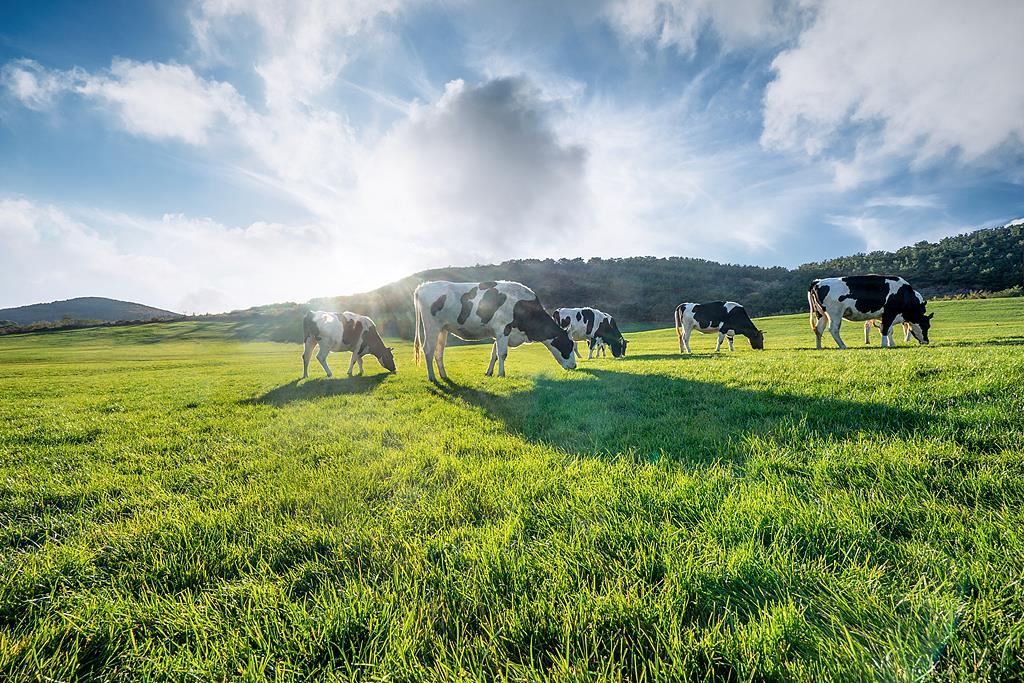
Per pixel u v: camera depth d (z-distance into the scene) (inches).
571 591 78.2
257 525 113.7
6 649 69.9
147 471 169.0
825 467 125.9
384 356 587.5
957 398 172.9
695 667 61.2
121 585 90.0
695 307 773.9
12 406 375.9
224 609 81.7
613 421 204.4
